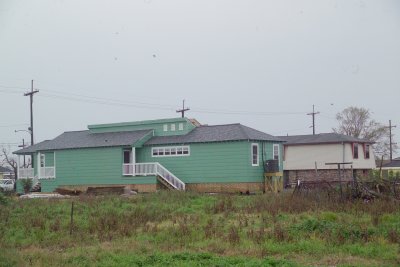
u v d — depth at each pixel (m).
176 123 37.50
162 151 36.56
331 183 25.53
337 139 44.22
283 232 13.22
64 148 38.84
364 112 68.94
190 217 18.08
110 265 10.41
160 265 10.16
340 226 13.88
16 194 35.66
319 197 21.94
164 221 17.77
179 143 35.50
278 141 36.09
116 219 17.25
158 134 38.31
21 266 10.44
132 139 36.94
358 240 12.50
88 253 11.90
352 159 44.41
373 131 68.25
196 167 34.94
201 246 12.39
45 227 16.59
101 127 41.16
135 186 35.81
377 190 22.53
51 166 40.72
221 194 29.50
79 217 18.91
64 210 21.00
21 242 14.07
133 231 15.05
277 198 22.91
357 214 17.83
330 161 44.25
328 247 11.76
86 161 38.09
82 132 42.53
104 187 33.69
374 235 12.86
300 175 45.62
